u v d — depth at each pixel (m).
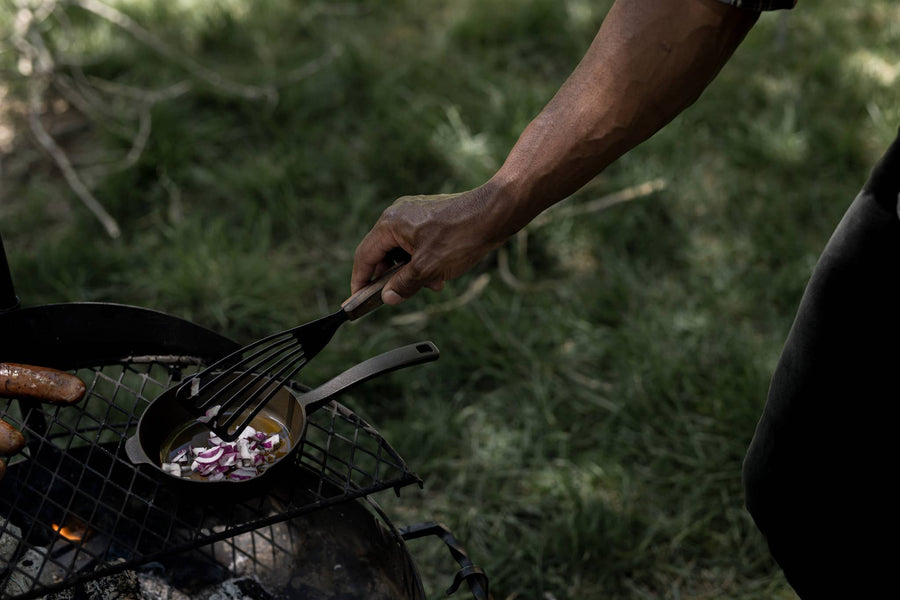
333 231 2.69
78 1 3.40
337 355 2.21
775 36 3.58
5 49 3.34
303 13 3.68
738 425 2.03
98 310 1.23
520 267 2.54
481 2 3.76
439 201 1.04
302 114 3.10
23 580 1.13
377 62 3.34
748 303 2.41
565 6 3.69
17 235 2.59
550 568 1.76
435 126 3.01
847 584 1.14
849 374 0.98
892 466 1.01
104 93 3.21
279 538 1.31
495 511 1.90
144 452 1.00
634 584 1.75
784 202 2.75
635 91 0.92
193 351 1.29
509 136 2.98
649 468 1.99
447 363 2.23
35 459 1.24
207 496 0.99
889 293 0.91
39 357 1.23
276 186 2.76
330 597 1.24
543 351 2.29
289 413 1.11
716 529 1.86
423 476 1.96
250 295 2.39
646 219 2.68
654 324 2.33
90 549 1.26
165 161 2.81
